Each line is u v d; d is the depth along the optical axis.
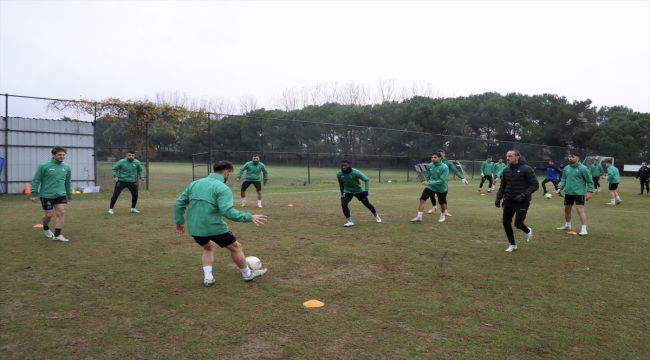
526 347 4.04
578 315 4.86
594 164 24.81
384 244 8.56
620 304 5.23
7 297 5.28
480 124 56.69
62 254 7.43
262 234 9.48
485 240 9.10
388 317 4.74
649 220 12.28
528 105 59.19
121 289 5.62
